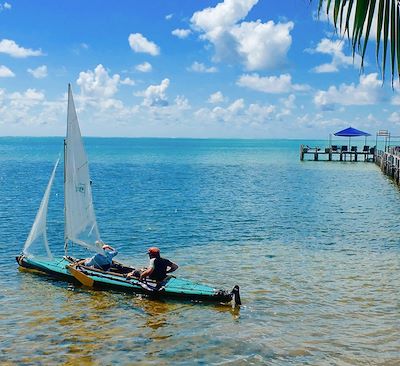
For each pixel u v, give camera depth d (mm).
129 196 44500
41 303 14641
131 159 121062
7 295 15375
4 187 51000
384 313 13695
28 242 18594
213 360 10688
